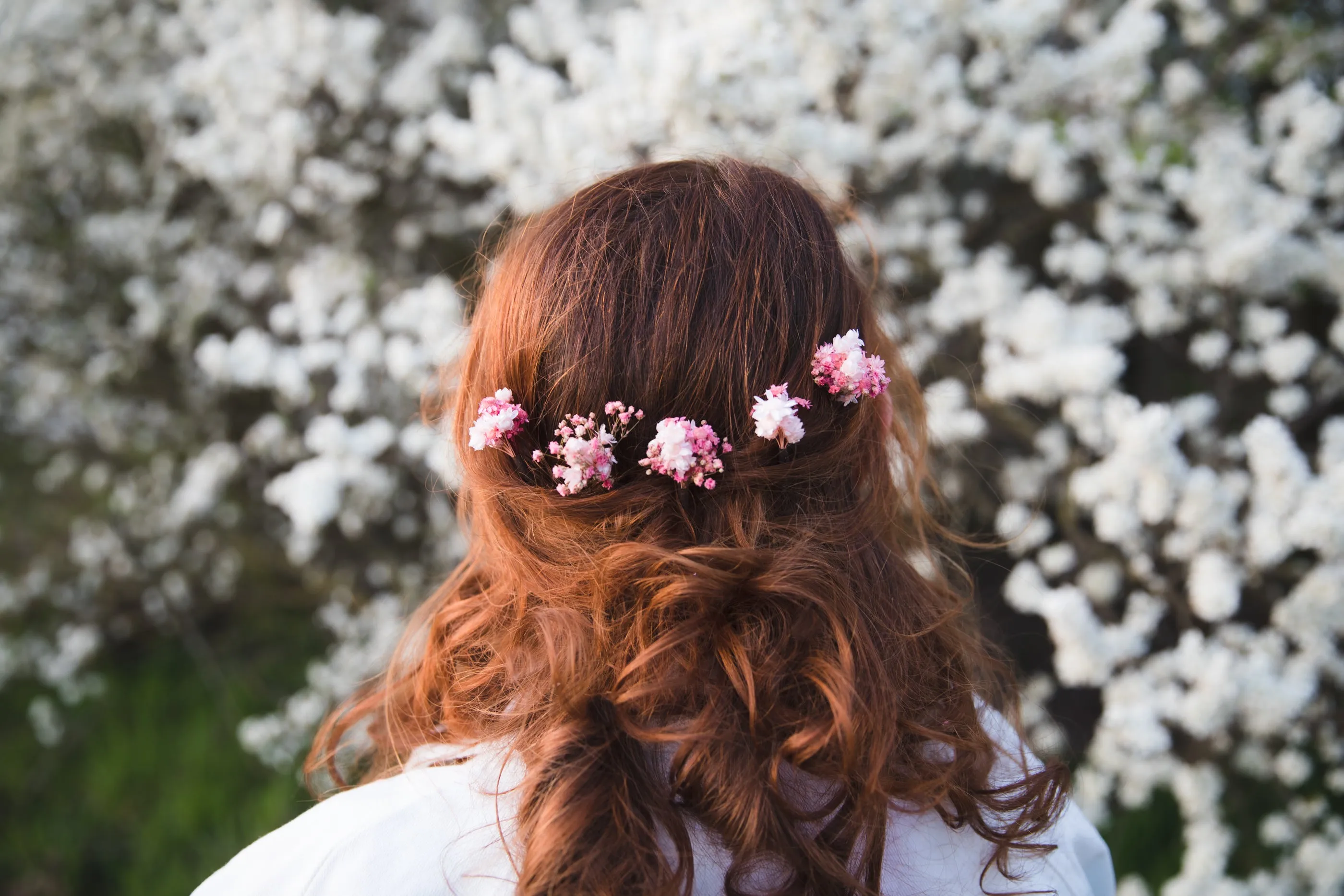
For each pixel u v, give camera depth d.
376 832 0.70
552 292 0.77
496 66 2.01
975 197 2.07
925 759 0.77
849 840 0.70
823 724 0.71
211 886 0.72
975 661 1.11
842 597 0.77
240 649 2.90
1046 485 1.99
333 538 2.38
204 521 2.64
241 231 2.42
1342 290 1.76
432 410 1.73
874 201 1.99
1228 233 1.73
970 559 2.05
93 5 2.45
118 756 2.67
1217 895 1.69
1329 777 1.80
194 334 2.51
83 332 2.75
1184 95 1.89
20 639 2.93
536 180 1.85
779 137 1.68
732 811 0.68
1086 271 1.85
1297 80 1.93
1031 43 1.81
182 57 2.44
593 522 0.77
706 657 0.73
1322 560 1.70
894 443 1.22
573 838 0.65
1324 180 1.83
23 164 2.66
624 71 1.75
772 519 0.78
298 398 2.10
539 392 0.77
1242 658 1.67
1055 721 2.12
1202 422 1.81
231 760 2.62
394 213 2.27
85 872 2.42
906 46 1.76
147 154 2.63
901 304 1.99
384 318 2.06
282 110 2.12
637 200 0.80
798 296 0.77
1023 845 0.77
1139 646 1.63
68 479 2.99
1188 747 1.78
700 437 0.71
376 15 2.29
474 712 0.81
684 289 0.75
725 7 1.72
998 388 1.75
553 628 0.76
